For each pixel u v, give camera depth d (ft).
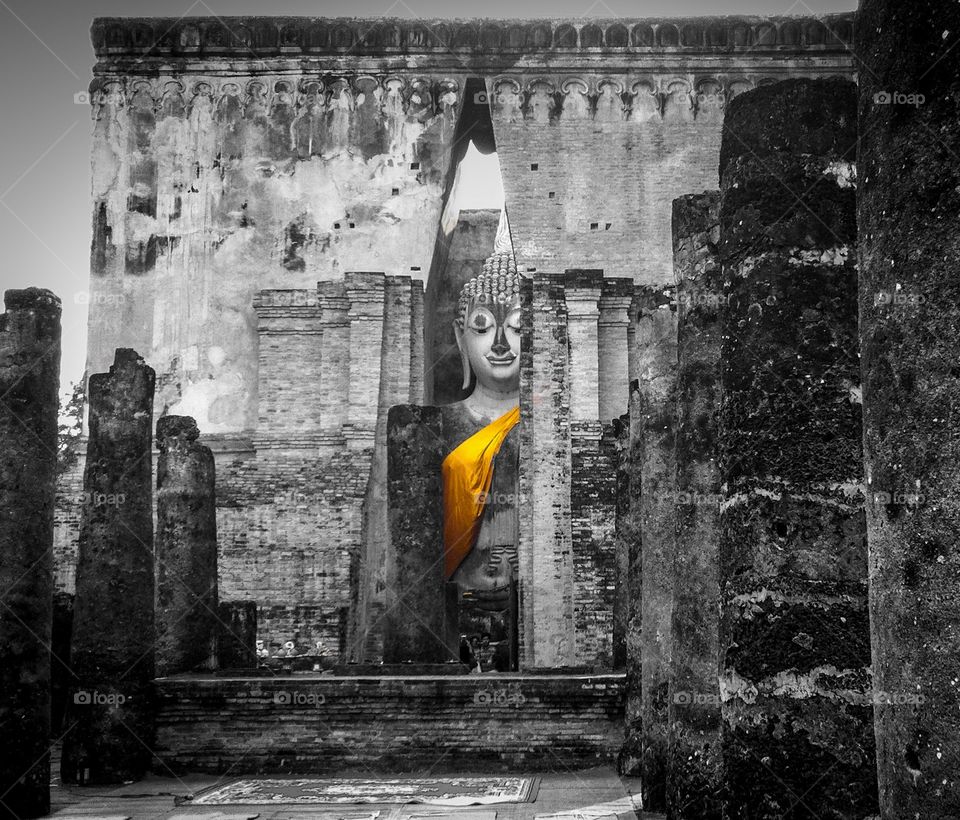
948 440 16.76
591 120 96.02
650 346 46.57
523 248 94.38
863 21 19.36
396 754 57.21
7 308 47.06
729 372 27.40
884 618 17.87
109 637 54.49
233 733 57.36
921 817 16.67
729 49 95.96
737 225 27.53
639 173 95.35
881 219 18.25
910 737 17.01
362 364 90.02
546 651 83.25
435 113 96.17
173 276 94.27
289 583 86.84
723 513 27.55
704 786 35.37
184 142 95.91
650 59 96.27
